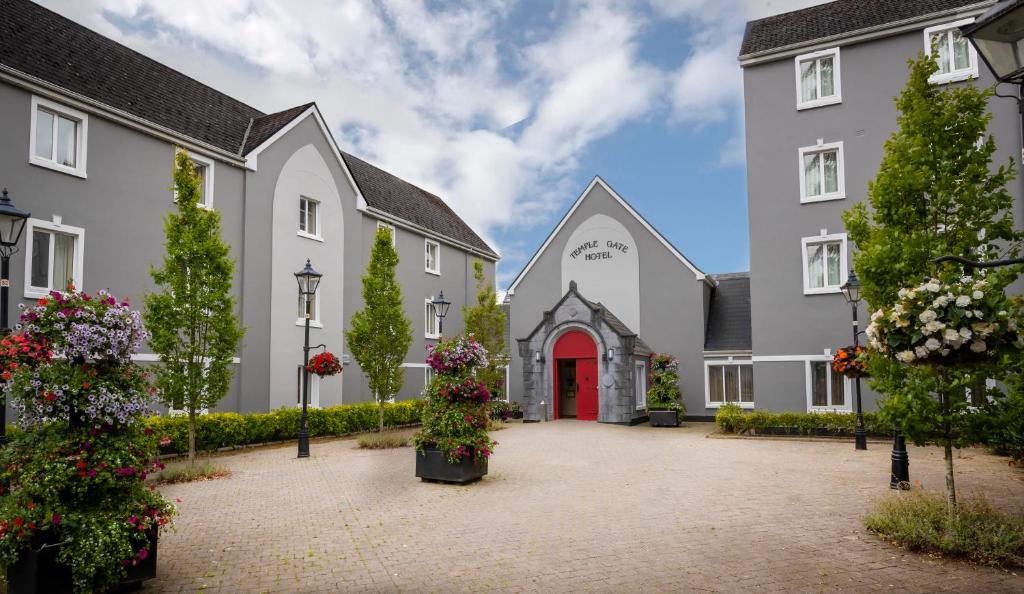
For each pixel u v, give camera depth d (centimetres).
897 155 802
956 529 679
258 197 2069
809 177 2030
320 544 761
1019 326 617
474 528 825
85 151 1570
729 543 732
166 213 1773
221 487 1151
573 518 870
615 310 2691
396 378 1892
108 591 581
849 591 574
